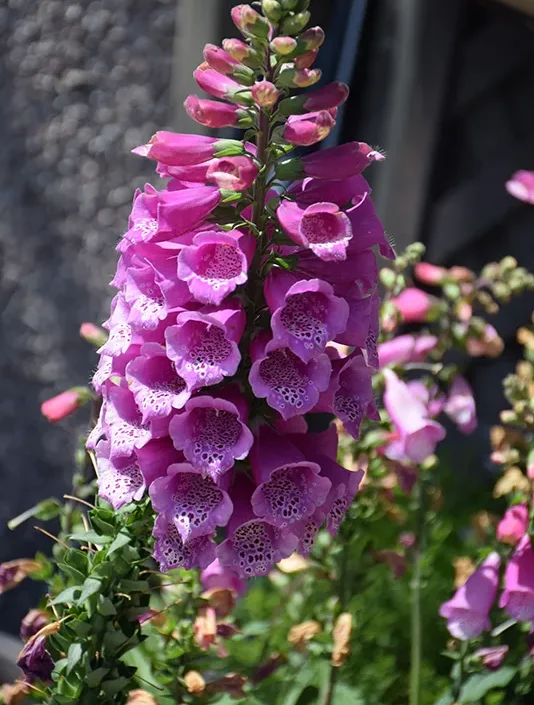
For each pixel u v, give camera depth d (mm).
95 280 1707
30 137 1719
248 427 990
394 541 1518
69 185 1698
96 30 1614
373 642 1408
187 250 963
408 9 1646
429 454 1240
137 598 1058
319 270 988
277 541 985
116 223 1666
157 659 1202
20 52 1691
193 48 1474
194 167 995
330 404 990
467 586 1183
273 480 989
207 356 967
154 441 994
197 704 1169
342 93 984
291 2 971
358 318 989
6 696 1108
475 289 1296
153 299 979
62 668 1052
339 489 1005
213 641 1131
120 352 989
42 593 1706
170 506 972
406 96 1697
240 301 987
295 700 1275
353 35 1679
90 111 1652
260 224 997
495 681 1223
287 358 986
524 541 1144
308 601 1379
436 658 1418
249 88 983
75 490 1177
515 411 1220
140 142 1618
